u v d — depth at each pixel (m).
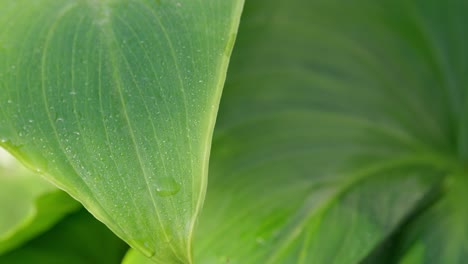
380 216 0.66
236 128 0.70
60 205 0.67
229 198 0.66
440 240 0.69
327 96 0.72
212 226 0.64
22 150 0.49
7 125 0.50
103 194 0.49
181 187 0.49
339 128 0.71
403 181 0.70
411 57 0.78
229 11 0.51
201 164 0.49
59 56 0.51
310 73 0.73
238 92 0.71
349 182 0.69
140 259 0.61
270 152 0.69
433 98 0.77
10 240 0.67
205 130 0.49
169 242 0.49
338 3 0.77
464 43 0.81
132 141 0.49
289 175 0.68
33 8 0.52
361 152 0.71
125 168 0.49
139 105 0.50
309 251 0.64
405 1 0.81
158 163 0.49
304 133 0.70
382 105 0.74
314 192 0.68
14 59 0.51
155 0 0.51
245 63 0.72
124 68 0.50
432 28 0.81
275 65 0.72
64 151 0.49
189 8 0.51
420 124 0.75
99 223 0.72
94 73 0.50
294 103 0.72
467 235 0.69
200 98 0.50
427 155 0.73
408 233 0.70
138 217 0.49
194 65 0.50
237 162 0.68
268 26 0.73
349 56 0.75
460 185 0.72
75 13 0.52
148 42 0.50
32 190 0.80
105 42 0.51
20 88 0.50
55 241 0.71
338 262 0.63
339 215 0.66
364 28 0.77
